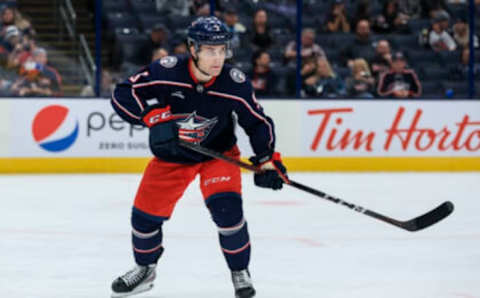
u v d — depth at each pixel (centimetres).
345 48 1936
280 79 1908
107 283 782
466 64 1983
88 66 1855
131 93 648
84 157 1794
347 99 1884
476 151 1925
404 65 1944
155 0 1922
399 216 1243
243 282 684
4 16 1805
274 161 666
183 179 676
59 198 1402
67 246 980
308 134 1877
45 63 1828
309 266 870
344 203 691
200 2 1933
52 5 1873
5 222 1156
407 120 1905
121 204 1341
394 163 1905
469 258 923
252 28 1925
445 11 1992
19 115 1762
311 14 1964
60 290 751
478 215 1255
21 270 841
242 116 663
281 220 1188
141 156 1812
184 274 825
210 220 1178
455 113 1917
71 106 1784
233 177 673
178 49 1906
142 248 699
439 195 1492
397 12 1978
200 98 644
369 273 837
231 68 654
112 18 1894
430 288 769
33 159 1773
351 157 1889
